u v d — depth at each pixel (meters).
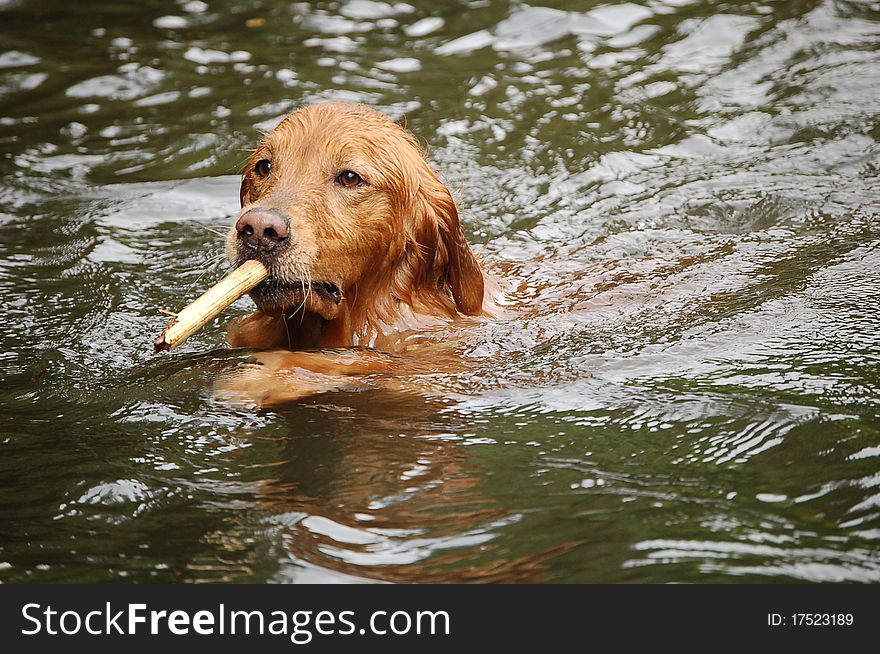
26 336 12.77
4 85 22.52
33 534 8.46
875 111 19.91
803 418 9.95
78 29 25.86
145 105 21.48
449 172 18.22
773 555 7.82
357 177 11.69
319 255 11.46
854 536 8.04
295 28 25.89
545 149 19.12
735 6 25.78
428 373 11.40
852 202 16.53
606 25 25.25
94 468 9.48
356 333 12.30
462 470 9.28
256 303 11.55
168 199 17.50
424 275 12.66
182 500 8.90
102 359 12.05
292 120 12.15
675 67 22.67
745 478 8.97
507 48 24.30
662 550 7.92
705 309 12.84
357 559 7.95
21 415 10.63
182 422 10.31
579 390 10.88
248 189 12.33
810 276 13.65
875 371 10.93
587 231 16.11
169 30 25.91
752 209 16.56
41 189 17.91
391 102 21.20
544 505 8.62
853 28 23.89
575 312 12.98
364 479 9.13
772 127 19.58
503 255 15.39
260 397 10.77
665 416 10.17
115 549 8.21
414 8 27.16
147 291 14.21
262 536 8.28
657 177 17.95
